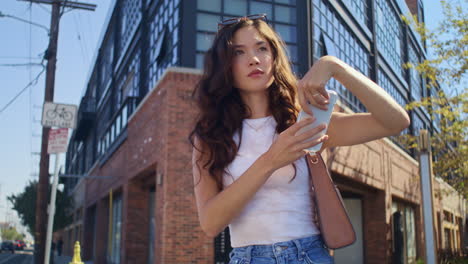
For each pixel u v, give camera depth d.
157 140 11.81
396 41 23.39
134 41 19.11
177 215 10.42
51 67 14.13
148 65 16.38
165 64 13.56
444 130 14.41
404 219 22.02
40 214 13.22
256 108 1.77
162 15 14.59
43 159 13.62
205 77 1.84
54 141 8.35
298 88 1.38
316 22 13.59
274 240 1.52
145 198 16.19
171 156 10.68
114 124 21.62
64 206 33.38
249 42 1.76
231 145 1.67
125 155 17.08
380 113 1.50
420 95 27.20
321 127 1.32
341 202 1.56
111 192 19.38
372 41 18.84
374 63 18.61
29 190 36.25
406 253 21.41
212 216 1.45
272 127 1.72
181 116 10.92
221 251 10.51
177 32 12.43
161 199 10.80
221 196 1.43
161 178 11.00
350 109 14.81
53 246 24.09
